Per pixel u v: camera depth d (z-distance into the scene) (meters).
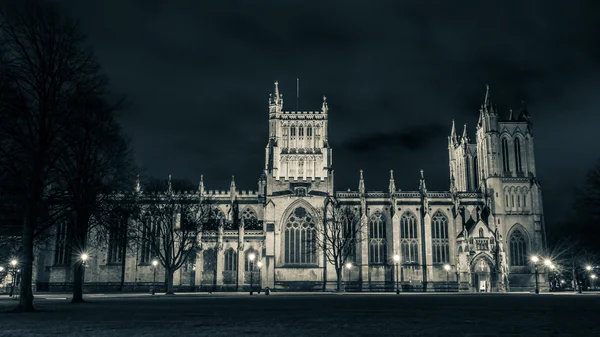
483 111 154.12
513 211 146.62
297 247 139.50
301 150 144.00
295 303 60.09
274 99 148.12
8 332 26.06
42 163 46.38
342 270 140.12
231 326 28.88
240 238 136.88
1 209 50.38
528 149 150.38
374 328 27.55
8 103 44.59
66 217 61.09
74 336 23.97
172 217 121.62
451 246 143.50
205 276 136.38
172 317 36.09
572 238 157.12
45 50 46.81
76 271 67.56
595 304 56.06
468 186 166.62
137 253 138.62
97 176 62.28
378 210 145.88
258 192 150.00
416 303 59.59
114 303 62.28
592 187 100.38
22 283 45.94
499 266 135.75
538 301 65.19
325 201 140.00
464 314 38.94
